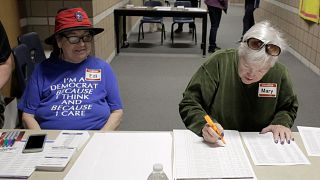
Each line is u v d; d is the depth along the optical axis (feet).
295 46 18.85
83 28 5.85
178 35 23.91
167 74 15.40
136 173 3.91
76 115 5.90
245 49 4.41
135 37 23.07
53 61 6.12
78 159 4.22
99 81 6.12
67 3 12.47
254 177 3.83
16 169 3.94
